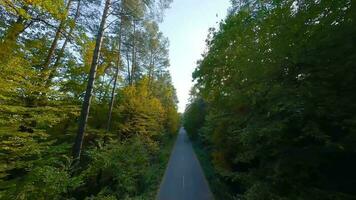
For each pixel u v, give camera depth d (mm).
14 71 6352
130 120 19344
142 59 24875
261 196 5676
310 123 4555
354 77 4504
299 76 5223
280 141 5465
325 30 4797
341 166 4957
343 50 4559
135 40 19453
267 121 5617
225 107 11086
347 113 4344
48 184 5461
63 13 7172
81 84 13531
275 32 6035
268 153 6012
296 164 5113
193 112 39594
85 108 9539
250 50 7414
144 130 19891
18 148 6586
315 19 5148
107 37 15828
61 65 11203
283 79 5605
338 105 4469
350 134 4230
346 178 4879
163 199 14047
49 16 8758
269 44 6117
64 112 10523
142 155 13766
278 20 5957
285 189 5496
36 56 9258
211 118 13391
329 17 4770
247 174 7254
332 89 4715
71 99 12633
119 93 20266
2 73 6117
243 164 10836
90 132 15859
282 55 5398
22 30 7781
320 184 4984
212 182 16703
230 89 9625
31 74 7113
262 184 5914
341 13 4668
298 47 5102
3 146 6402
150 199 13156
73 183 6195
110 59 16859
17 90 7129
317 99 4613
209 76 13922
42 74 8328
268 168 6113
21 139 6715
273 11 6398
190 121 42156
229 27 12094
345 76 4570
